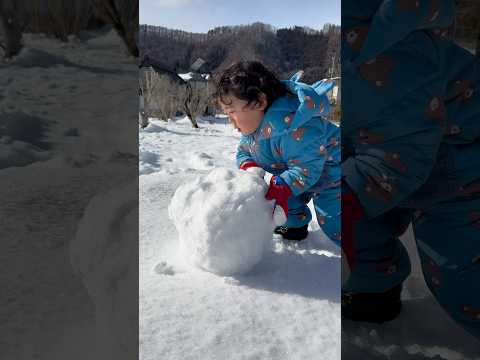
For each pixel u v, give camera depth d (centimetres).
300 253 145
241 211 120
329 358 85
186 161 338
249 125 155
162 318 96
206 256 120
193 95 779
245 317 99
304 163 142
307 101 138
